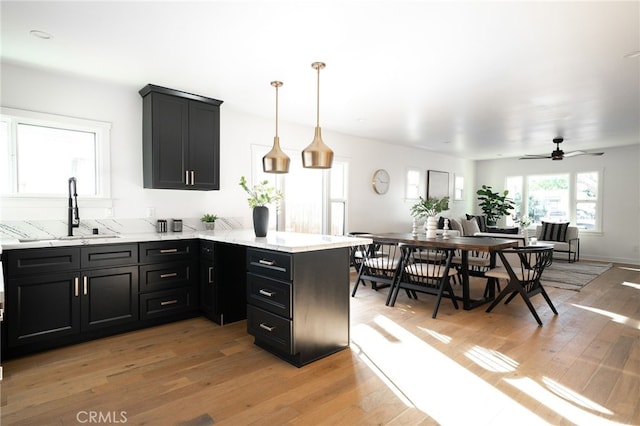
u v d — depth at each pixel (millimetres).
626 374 2377
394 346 2855
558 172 7973
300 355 2484
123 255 3090
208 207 4281
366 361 2584
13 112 3057
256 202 3238
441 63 2982
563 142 6547
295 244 2531
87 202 3443
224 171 4430
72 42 2627
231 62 2973
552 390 2178
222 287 3365
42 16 2268
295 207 5312
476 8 2148
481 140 6387
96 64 3023
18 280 2611
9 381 2279
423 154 7559
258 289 2707
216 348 2814
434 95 3828
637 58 2838
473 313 3723
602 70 3094
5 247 2543
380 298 4316
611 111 4379
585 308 3893
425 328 3262
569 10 2156
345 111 4512
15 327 2602
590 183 7555
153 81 3428
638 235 6977
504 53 2770
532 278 3635
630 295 4449
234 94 3824
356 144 6145
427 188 7676
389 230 6797
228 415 1920
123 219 3631
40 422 1850
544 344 2879
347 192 6004
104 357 2641
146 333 3139
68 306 2824
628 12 2166
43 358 2617
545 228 7555
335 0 2082
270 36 2520
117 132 3598
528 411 1964
